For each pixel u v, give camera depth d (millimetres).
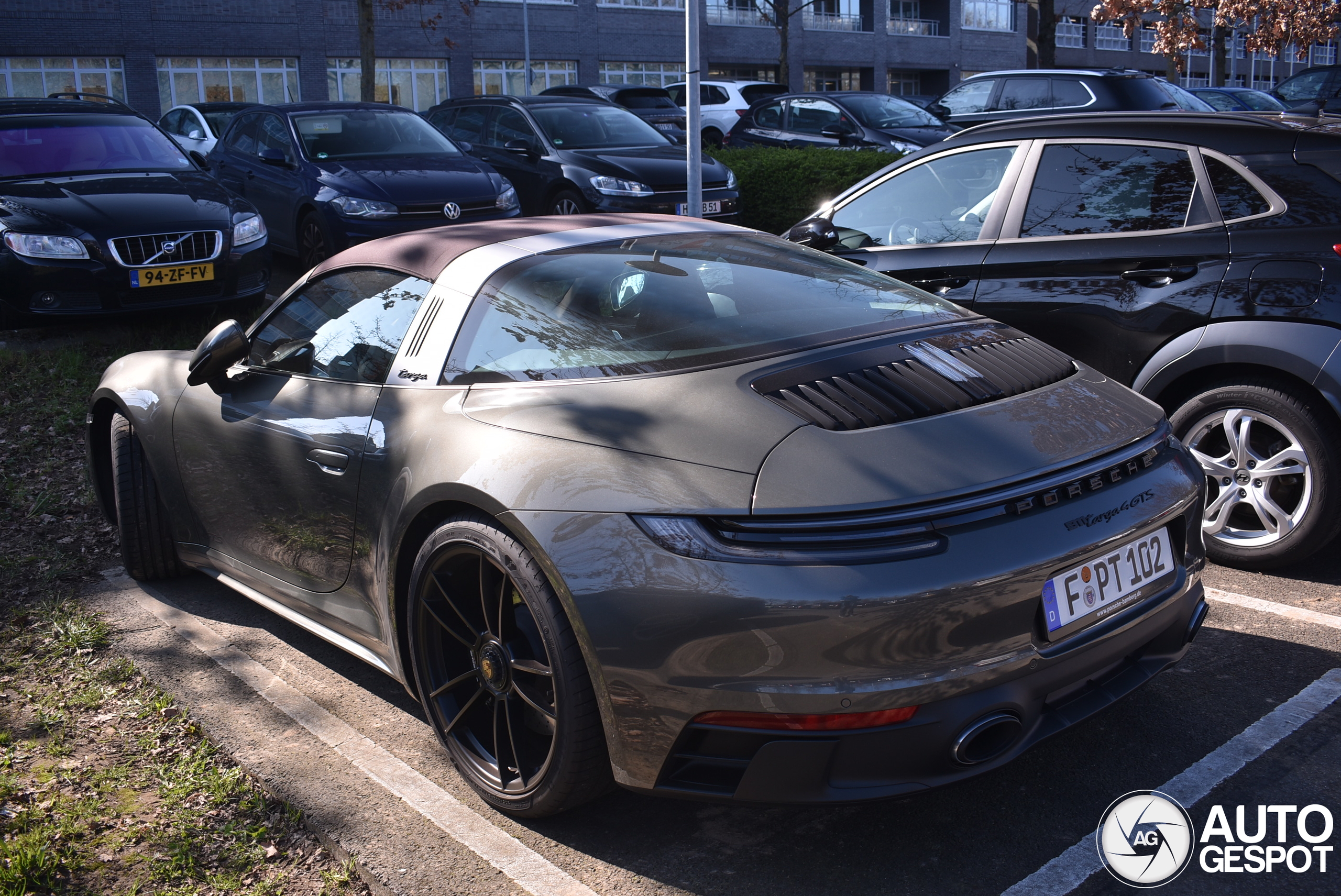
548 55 38438
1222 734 2797
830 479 2096
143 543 3936
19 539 4492
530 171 10891
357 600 2963
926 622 2006
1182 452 2635
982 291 4395
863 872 2311
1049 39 19531
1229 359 3732
